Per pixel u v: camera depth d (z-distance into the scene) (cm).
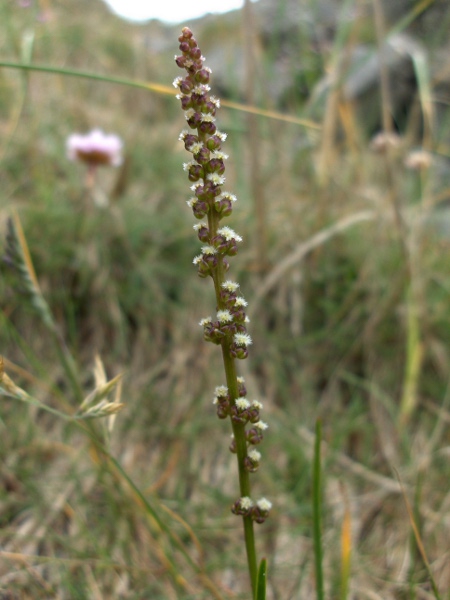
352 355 39
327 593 26
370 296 41
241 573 27
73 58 62
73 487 29
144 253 41
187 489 32
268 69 47
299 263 41
